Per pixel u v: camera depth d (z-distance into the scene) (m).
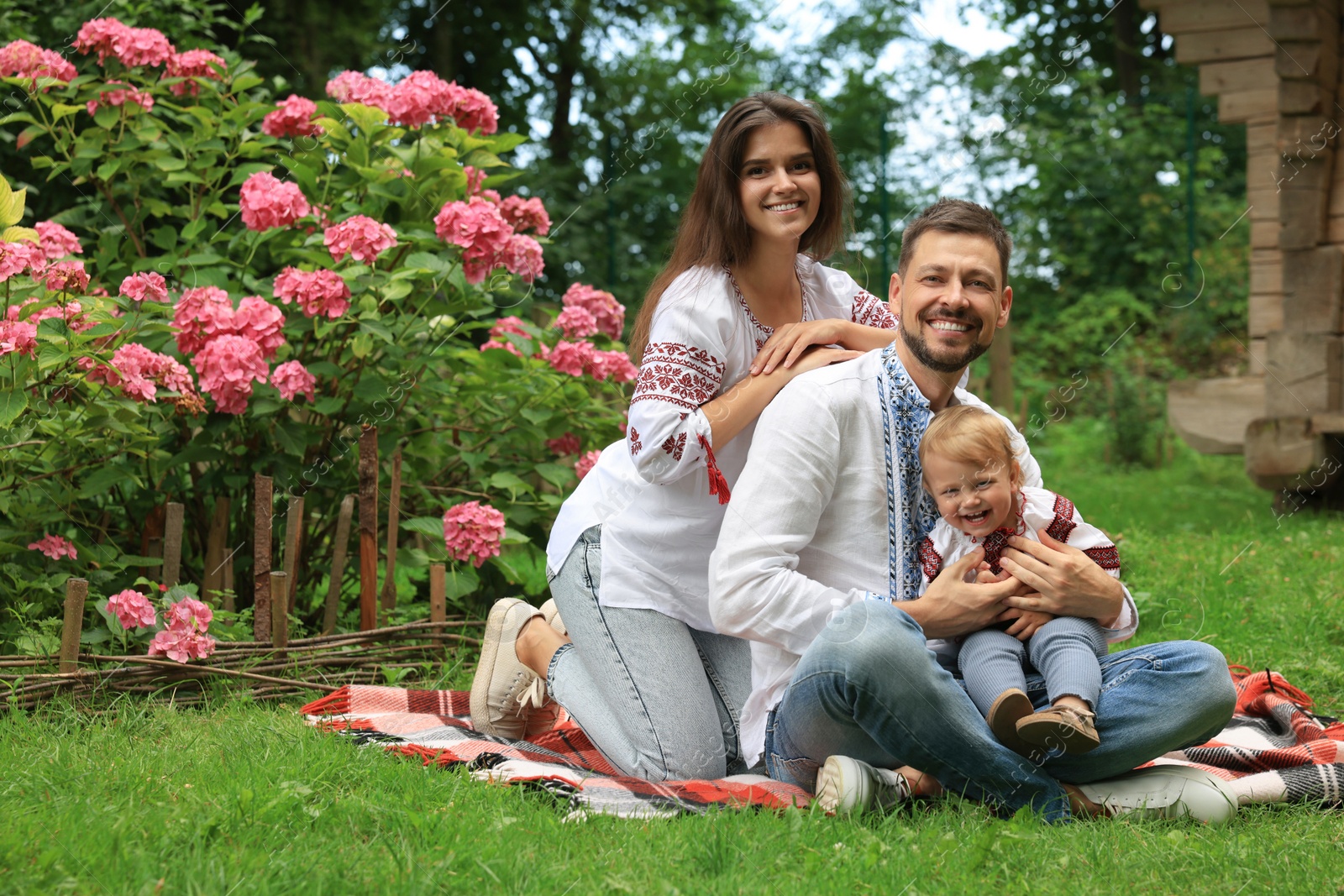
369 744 2.90
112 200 4.73
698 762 2.86
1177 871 2.18
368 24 11.20
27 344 3.47
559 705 3.37
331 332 4.33
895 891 2.08
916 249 2.60
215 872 1.99
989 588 2.52
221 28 8.19
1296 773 2.63
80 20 5.96
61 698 3.28
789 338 2.82
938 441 2.55
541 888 2.06
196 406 3.81
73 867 2.00
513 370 4.67
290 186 4.20
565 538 3.05
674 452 2.75
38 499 3.87
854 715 2.44
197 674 3.52
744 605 2.55
